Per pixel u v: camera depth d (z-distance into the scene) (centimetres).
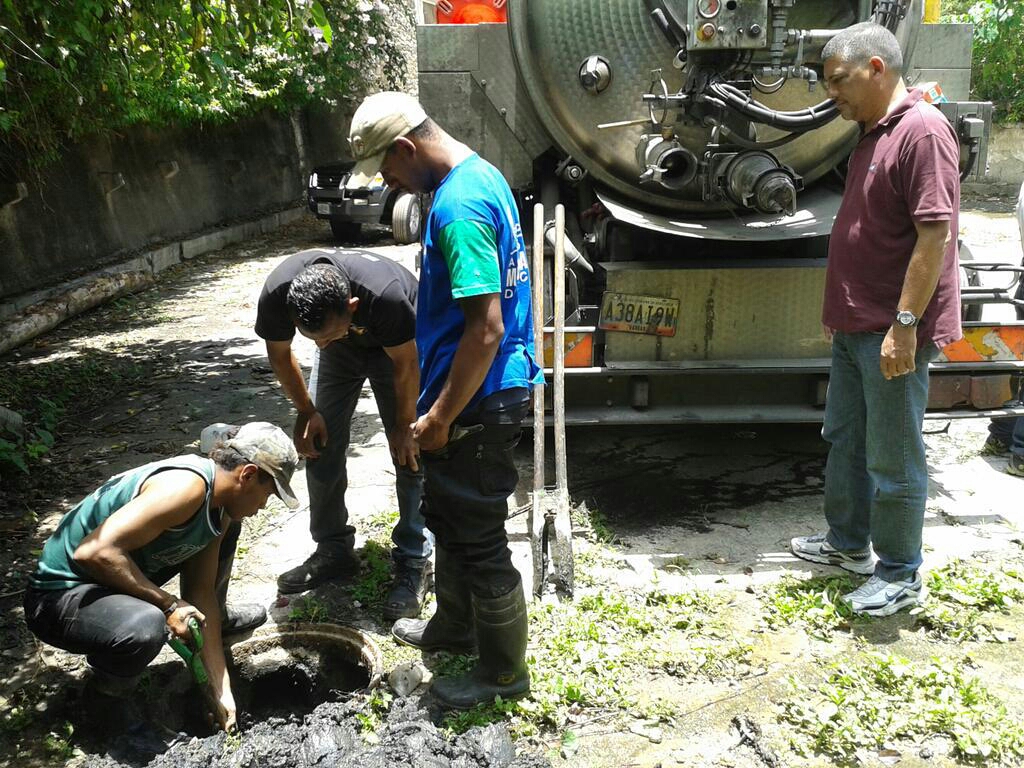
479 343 267
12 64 582
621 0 452
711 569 398
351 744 286
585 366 449
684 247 487
